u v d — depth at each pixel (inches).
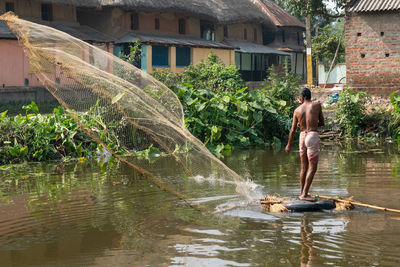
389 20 840.3
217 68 783.7
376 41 852.0
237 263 207.9
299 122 309.0
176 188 325.7
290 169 437.1
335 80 1246.9
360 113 705.0
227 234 247.9
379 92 855.1
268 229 254.7
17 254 225.3
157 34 1246.3
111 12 1139.3
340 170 424.2
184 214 286.5
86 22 1181.7
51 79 261.7
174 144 301.0
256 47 1561.3
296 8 1123.9
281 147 621.6
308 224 262.5
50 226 268.1
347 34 874.1
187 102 618.8
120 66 290.7
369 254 215.5
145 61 1119.6
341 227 255.8
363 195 325.7
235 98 667.4
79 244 237.3
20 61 927.0
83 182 391.5
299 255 215.8
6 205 316.2
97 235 250.5
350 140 673.0
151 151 408.8
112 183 385.4
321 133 704.4
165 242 237.5
